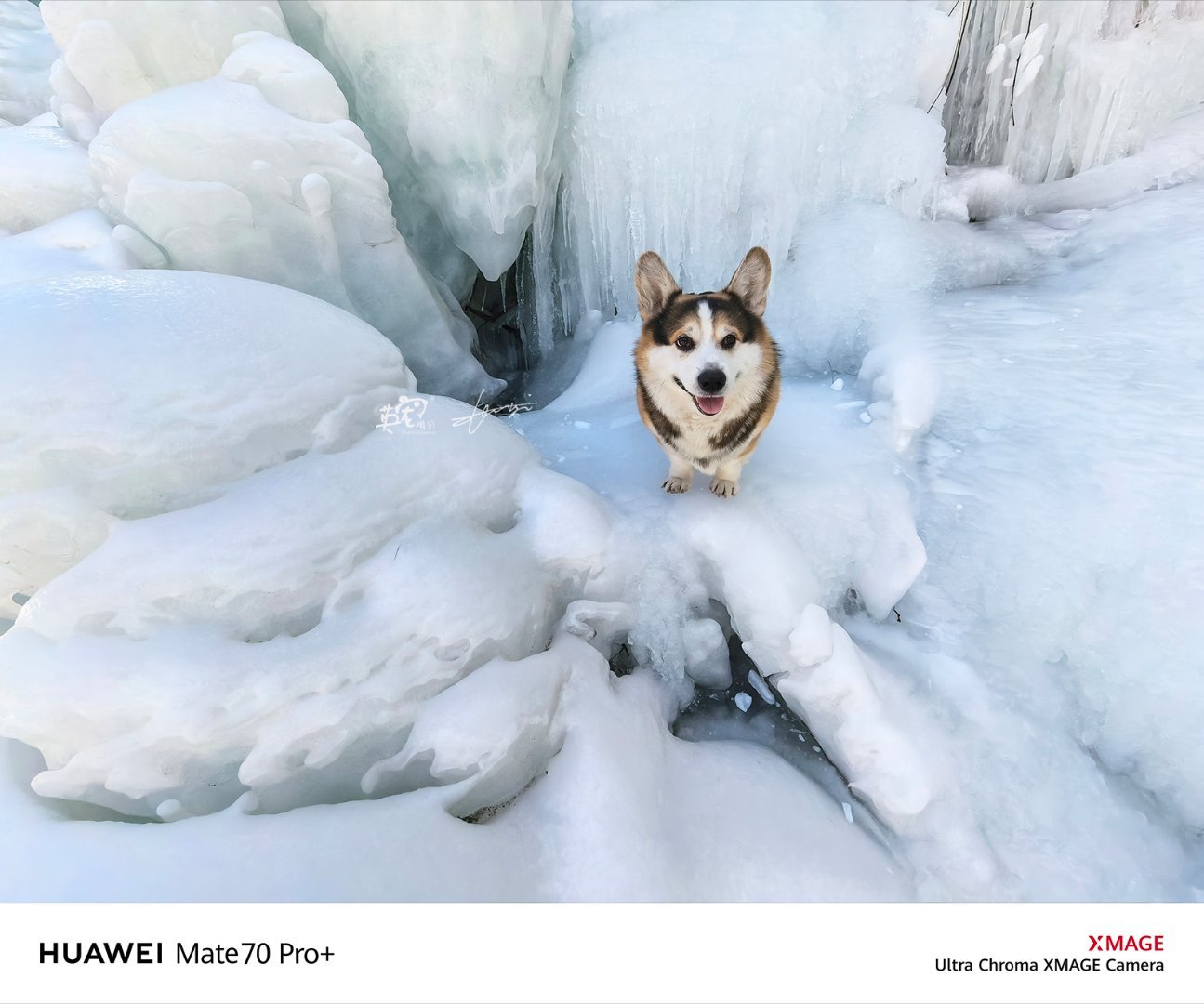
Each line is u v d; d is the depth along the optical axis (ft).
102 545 6.33
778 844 6.84
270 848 5.66
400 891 5.64
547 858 6.37
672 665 8.59
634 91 12.42
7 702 5.90
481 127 11.35
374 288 11.87
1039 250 14.11
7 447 6.23
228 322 7.46
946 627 8.58
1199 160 14.94
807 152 13.38
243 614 6.47
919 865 7.07
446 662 6.86
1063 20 14.96
